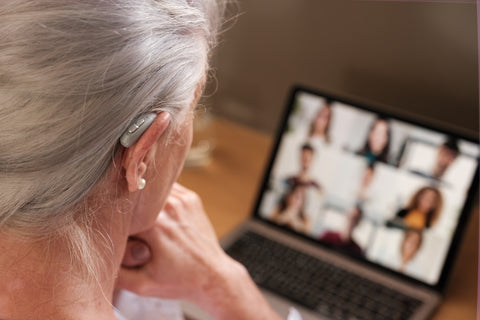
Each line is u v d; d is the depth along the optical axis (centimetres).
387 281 110
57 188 50
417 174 111
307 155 119
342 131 117
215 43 59
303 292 107
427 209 110
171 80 50
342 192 116
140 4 48
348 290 108
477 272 112
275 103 141
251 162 135
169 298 84
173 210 84
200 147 133
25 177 48
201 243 84
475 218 122
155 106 50
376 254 112
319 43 130
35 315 54
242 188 128
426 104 126
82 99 46
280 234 118
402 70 125
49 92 46
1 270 53
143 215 61
